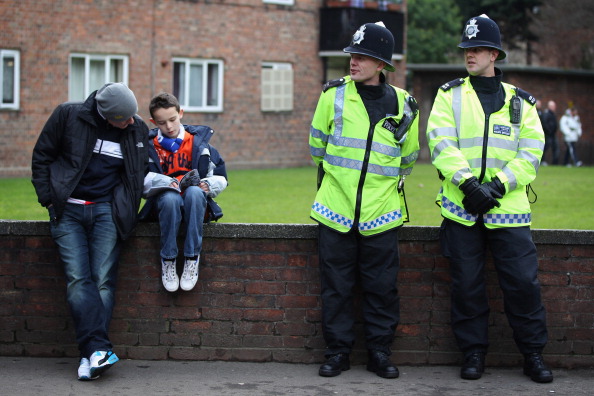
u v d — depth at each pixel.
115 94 7.50
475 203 7.52
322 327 8.11
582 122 42.31
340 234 7.84
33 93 27.19
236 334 8.40
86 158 7.73
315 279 8.35
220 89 31.16
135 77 29.06
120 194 7.82
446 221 7.91
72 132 7.71
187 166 8.16
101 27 28.23
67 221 7.77
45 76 27.33
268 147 32.47
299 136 33.25
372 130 7.75
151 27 29.27
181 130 8.16
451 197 7.82
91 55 28.19
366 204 7.75
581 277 8.34
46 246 8.36
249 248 8.34
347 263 7.93
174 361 8.41
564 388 7.77
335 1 32.66
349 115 7.79
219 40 30.86
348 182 7.75
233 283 8.37
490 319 8.38
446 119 7.77
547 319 8.36
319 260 8.09
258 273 8.35
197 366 8.28
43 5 27.14
